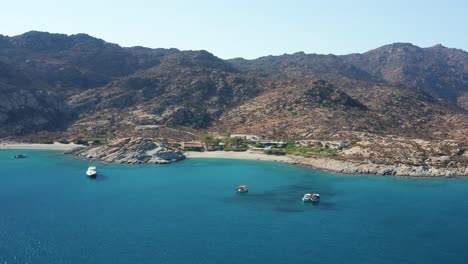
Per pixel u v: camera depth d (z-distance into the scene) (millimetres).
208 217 122875
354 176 184625
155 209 130875
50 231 109312
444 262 92938
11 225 113750
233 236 106875
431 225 116438
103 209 130250
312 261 92375
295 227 114250
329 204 137500
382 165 193375
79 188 160000
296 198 145750
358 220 120562
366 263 92000
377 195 149875
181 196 148000
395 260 93688
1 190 155250
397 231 111500
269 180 176750
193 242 102625
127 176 185250
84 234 107250
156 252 96188
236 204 137500
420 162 195125
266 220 120250
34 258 92250
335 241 104062
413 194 151375
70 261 90875
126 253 95500
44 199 142250
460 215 125688
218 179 179250
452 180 175875
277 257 94312
